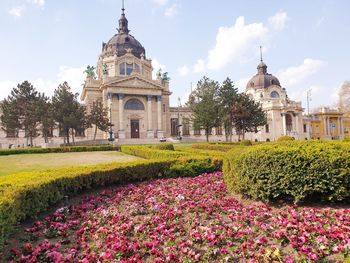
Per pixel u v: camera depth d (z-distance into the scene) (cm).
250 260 499
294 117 7356
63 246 604
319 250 512
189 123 6312
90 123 4756
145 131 6181
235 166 870
